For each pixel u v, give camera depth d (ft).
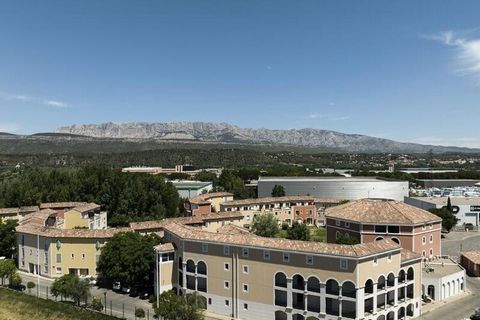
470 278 396.57
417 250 380.78
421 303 311.47
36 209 527.40
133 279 332.19
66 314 296.10
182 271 313.94
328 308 270.05
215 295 301.02
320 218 634.84
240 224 523.29
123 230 391.86
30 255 400.88
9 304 317.01
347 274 258.37
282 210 618.85
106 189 592.19
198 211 564.71
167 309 263.70
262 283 283.38
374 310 266.36
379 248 269.85
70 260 379.55
